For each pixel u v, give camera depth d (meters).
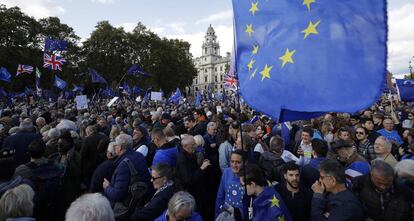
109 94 33.34
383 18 2.17
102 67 51.28
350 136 5.86
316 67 2.39
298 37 2.51
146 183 4.11
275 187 3.66
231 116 9.04
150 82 53.94
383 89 2.13
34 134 6.30
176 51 60.06
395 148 5.96
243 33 2.80
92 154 5.43
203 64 135.62
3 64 39.03
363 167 3.91
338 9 2.37
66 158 5.34
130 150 4.33
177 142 5.63
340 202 2.78
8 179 3.79
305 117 2.48
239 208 3.67
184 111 14.77
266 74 2.59
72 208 2.30
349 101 2.22
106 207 2.34
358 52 2.25
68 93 33.28
